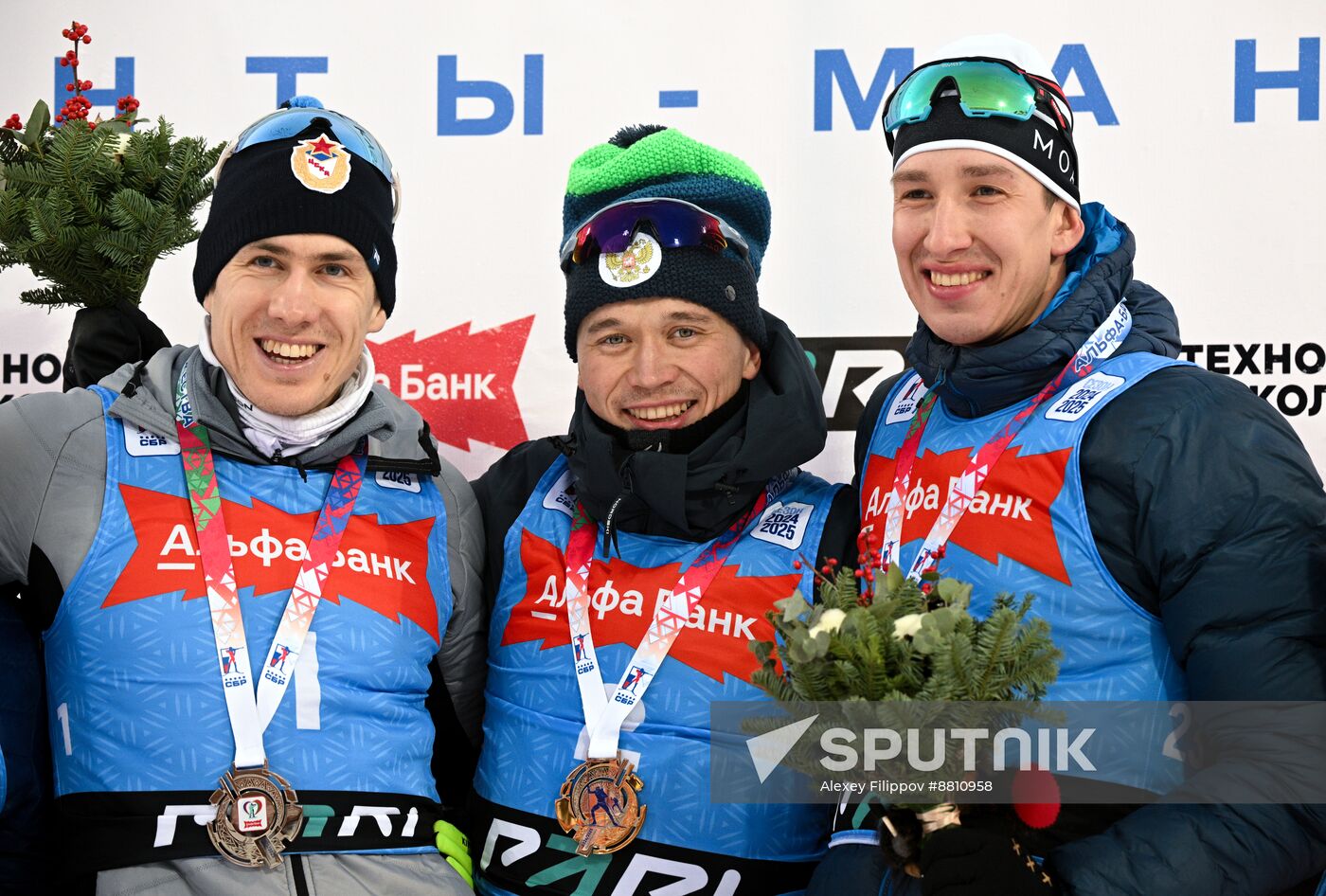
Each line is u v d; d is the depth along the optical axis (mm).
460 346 6211
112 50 6191
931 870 3568
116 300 5230
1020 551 4207
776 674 3789
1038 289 4457
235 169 4707
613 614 4828
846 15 6039
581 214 5086
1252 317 5902
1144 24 5902
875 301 6094
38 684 4621
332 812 4391
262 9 6168
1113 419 4168
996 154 4305
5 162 5148
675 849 4598
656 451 4785
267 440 4684
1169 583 3975
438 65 6152
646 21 6105
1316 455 5875
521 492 5312
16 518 4441
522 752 4809
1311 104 5836
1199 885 3598
